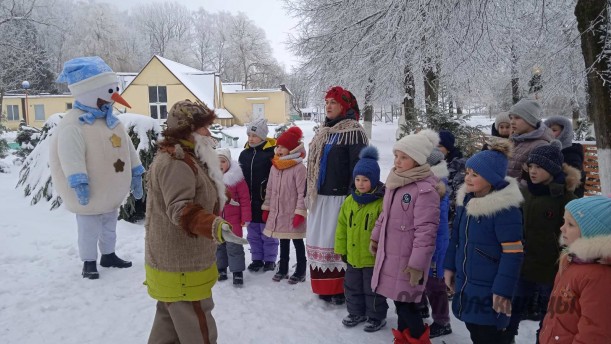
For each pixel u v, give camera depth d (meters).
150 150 6.91
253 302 4.31
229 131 30.11
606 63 5.82
